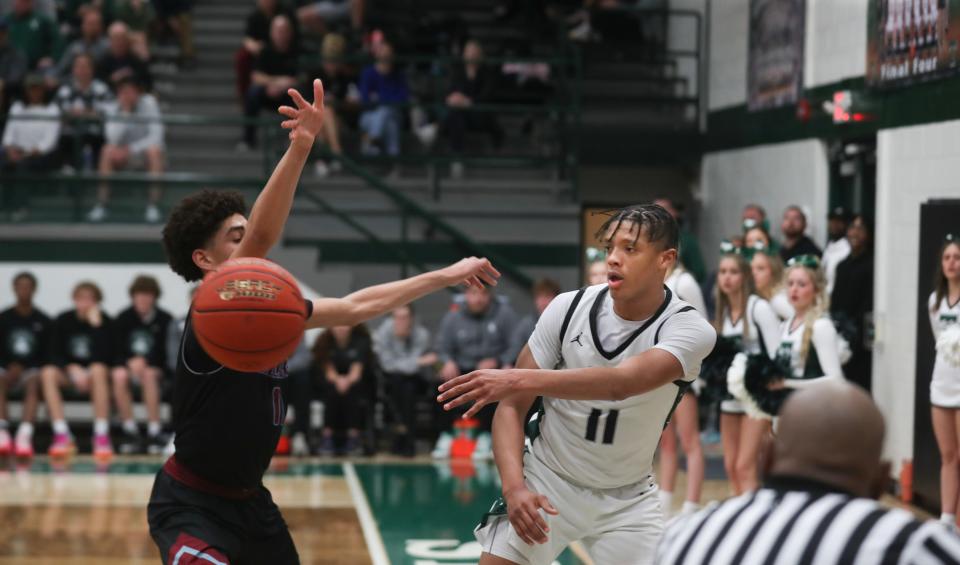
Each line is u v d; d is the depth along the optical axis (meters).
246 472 4.38
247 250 4.39
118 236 14.17
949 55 9.85
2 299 14.03
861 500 2.70
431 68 17.39
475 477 11.70
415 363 13.14
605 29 18.28
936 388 8.76
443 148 16.62
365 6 18.31
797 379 8.65
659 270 4.52
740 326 8.96
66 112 14.61
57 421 12.74
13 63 16.34
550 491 4.87
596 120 17.77
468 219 15.70
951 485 8.73
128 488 10.90
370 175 14.75
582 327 4.70
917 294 10.09
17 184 14.25
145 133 14.67
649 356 4.39
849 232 11.58
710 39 17.03
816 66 13.02
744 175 15.54
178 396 4.40
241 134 16.34
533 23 18.53
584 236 17.88
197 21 19.22
